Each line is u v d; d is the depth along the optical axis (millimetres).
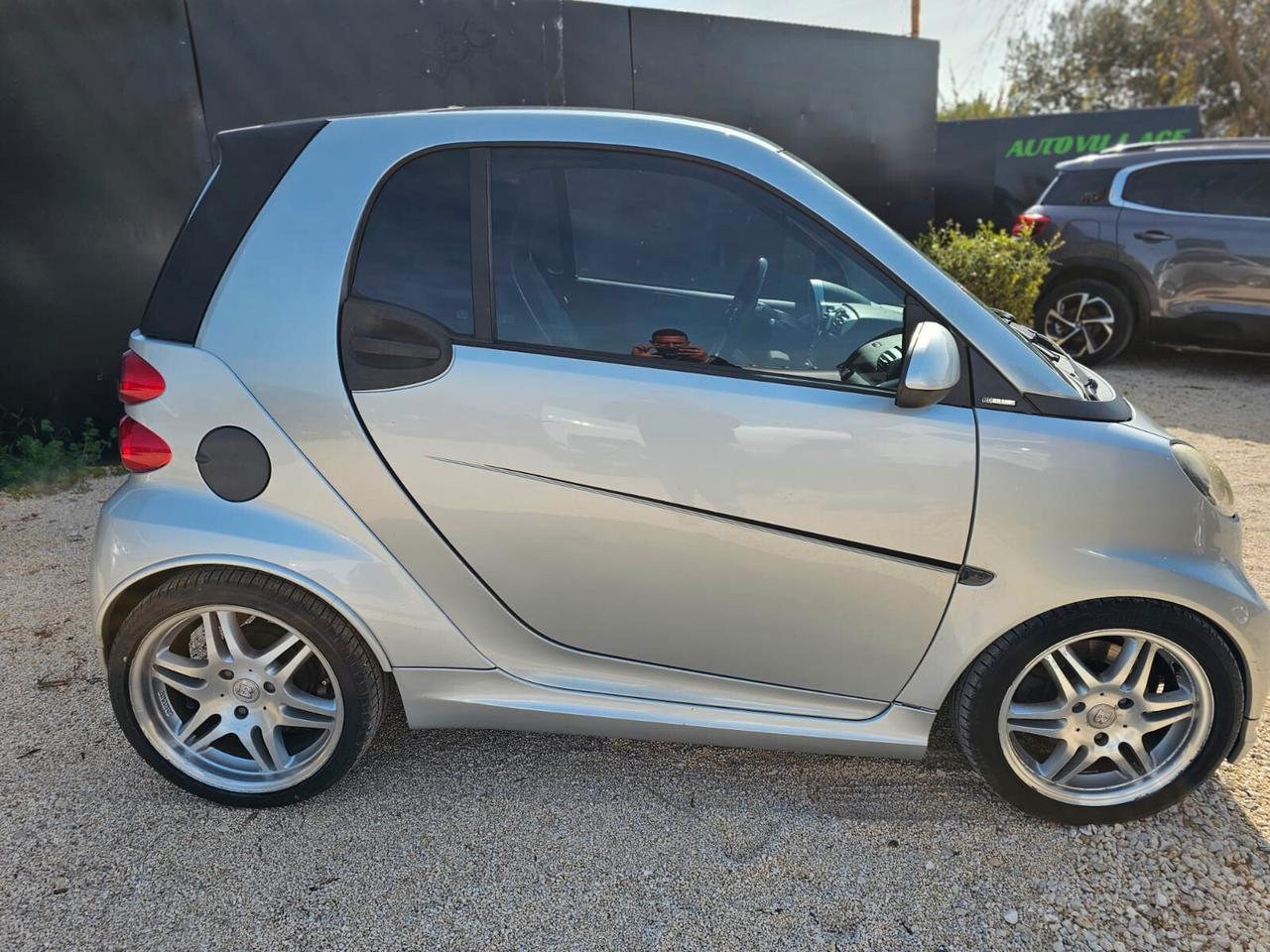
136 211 5289
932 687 2146
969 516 2000
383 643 2154
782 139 7863
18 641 3203
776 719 2217
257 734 2303
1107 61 21906
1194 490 2045
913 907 2010
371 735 2266
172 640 2246
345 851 2178
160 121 5246
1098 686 2152
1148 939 1917
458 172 2107
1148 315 6988
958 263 6973
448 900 2029
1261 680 2115
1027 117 11094
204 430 2068
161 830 2244
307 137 2143
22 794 2373
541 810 2324
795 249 2094
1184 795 2195
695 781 2438
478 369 2031
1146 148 7098
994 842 2207
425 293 2070
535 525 2076
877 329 2041
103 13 4984
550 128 2125
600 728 2244
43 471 4945
